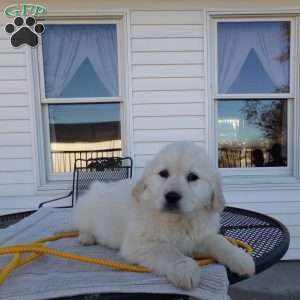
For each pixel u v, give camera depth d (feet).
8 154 7.55
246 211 4.70
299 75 7.55
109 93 7.81
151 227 2.72
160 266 2.37
